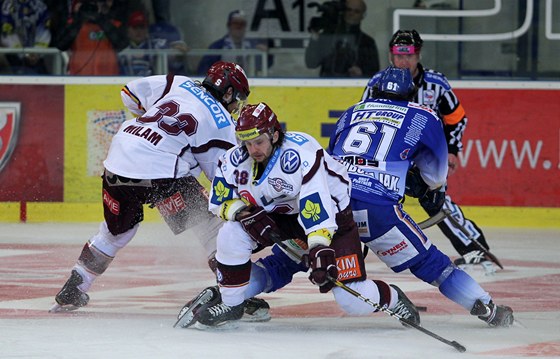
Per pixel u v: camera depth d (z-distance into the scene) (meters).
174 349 12.48
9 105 29.56
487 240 26.23
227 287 13.76
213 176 15.20
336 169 13.55
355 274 13.68
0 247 23.77
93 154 29.62
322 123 29.80
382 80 15.30
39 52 29.81
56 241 24.95
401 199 14.63
